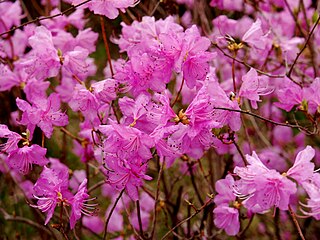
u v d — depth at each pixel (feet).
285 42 3.02
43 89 2.79
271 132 3.62
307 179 2.13
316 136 3.59
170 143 2.14
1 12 3.08
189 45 2.18
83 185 2.20
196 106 2.12
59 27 2.95
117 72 2.34
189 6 3.38
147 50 2.28
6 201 3.61
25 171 2.28
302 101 2.42
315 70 3.07
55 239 2.91
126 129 2.06
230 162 2.78
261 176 2.05
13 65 3.02
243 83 2.28
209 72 2.36
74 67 2.45
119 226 3.30
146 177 2.14
